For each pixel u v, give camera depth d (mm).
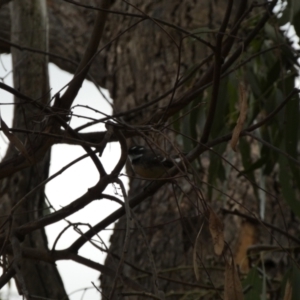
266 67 10078
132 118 12414
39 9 9250
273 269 11008
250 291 8266
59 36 13883
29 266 8844
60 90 6000
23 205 8820
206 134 6652
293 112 8797
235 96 9898
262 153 9289
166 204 11266
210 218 4957
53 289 8859
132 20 12992
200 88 7355
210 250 10734
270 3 7457
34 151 6430
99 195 5961
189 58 12148
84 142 5742
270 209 11492
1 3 6801
